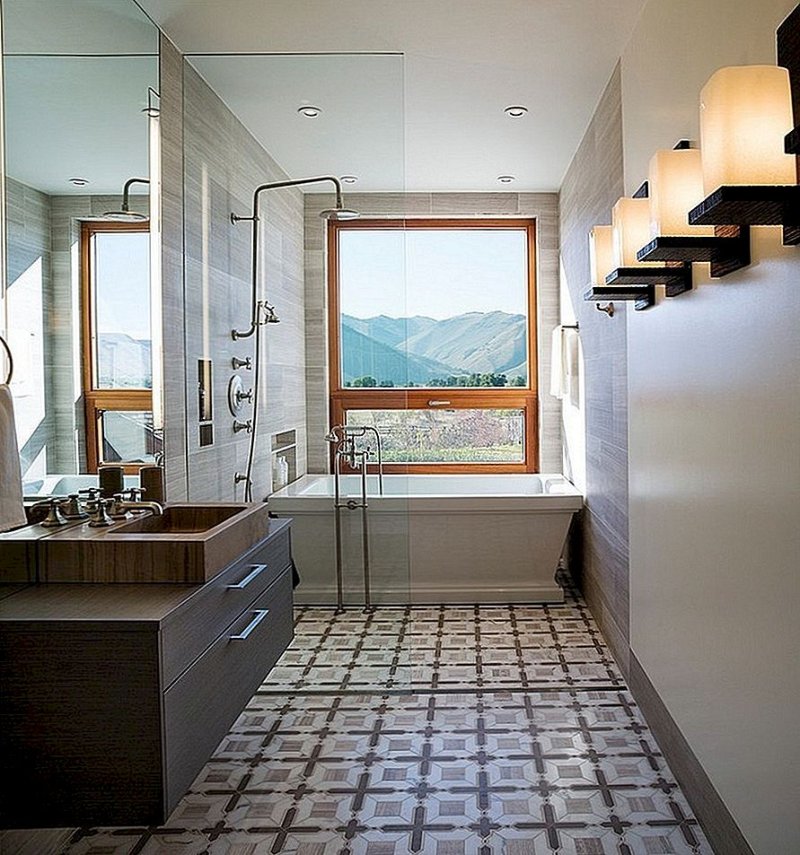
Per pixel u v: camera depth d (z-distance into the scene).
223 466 3.76
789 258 1.75
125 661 2.02
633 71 3.31
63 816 2.05
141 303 3.09
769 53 1.88
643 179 3.15
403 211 3.79
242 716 3.28
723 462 2.20
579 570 5.11
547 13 3.15
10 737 2.05
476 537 4.87
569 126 4.48
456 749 2.97
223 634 2.49
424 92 3.98
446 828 2.43
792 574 1.74
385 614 3.70
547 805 2.56
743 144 1.71
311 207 3.79
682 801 2.58
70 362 2.60
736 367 2.09
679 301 2.62
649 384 3.04
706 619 2.36
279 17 3.21
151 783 2.03
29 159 2.38
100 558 2.35
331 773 2.79
